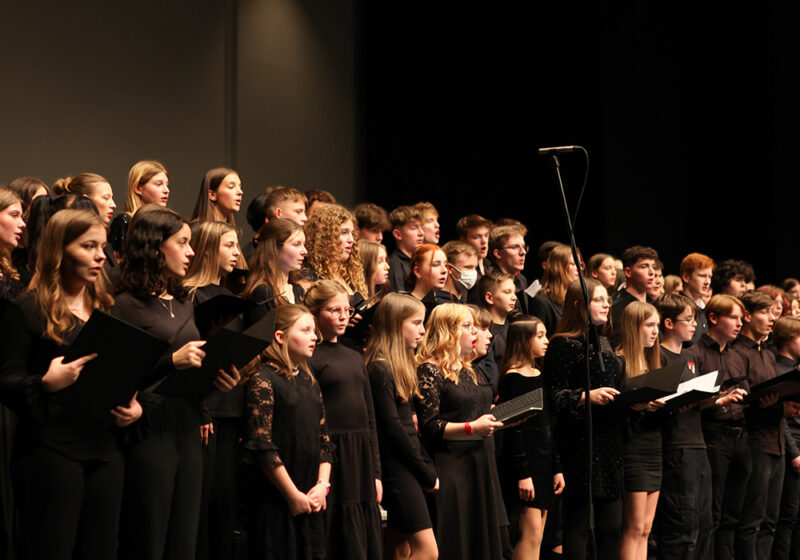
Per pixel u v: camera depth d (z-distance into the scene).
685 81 11.23
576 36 11.10
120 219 5.26
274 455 4.10
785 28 10.76
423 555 4.60
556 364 5.37
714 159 11.07
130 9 8.23
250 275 4.90
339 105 10.37
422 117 10.91
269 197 5.93
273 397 4.20
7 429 3.94
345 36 10.48
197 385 3.68
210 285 4.61
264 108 9.44
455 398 4.90
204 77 8.88
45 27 7.59
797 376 6.02
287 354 4.29
